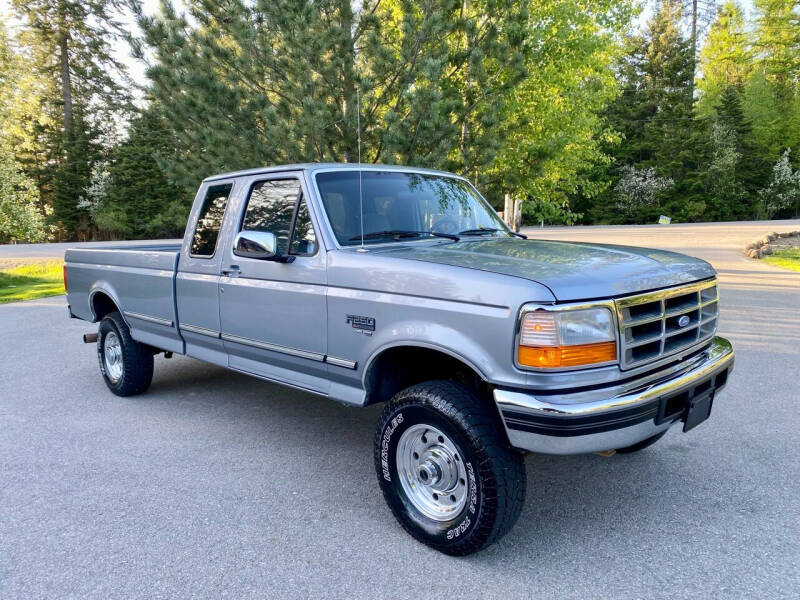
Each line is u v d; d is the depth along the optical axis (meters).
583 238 26.94
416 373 3.55
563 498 3.62
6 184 22.36
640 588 2.71
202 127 10.37
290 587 2.78
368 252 3.48
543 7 12.48
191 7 10.95
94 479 3.99
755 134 50.50
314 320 3.62
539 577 2.82
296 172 3.91
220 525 3.37
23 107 35.84
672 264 3.22
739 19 53.62
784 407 5.16
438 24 9.30
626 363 2.79
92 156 44.06
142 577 2.87
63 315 11.30
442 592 2.71
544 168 12.45
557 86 13.04
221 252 4.36
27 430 4.96
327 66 9.34
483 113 10.19
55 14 41.03
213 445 4.59
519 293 2.66
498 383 2.71
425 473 3.11
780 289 11.57
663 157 49.25
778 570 2.82
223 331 4.39
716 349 3.48
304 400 5.76
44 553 3.09
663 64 50.25
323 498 3.70
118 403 5.70
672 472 3.96
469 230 4.23
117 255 5.60
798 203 49.41
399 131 9.12
